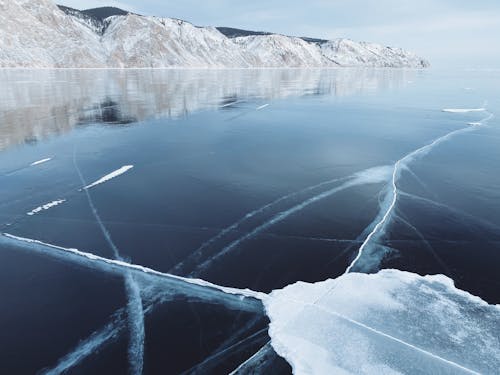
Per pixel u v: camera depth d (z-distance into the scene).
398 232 10.04
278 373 5.62
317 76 96.25
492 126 24.38
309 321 6.61
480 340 6.20
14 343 6.28
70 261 8.59
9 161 16.22
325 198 12.28
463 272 8.27
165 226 10.27
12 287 7.66
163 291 7.57
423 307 6.98
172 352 6.06
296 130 23.14
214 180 13.95
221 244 9.36
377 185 13.48
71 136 20.88
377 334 6.30
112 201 11.92
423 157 17.02
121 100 36.25
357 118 27.73
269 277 8.04
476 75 108.56
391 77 94.19
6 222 10.45
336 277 8.07
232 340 6.29
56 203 11.73
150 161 16.28
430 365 5.71
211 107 32.62
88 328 6.59
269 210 11.35
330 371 5.61
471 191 12.95
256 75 93.69
